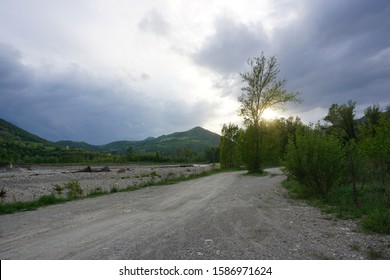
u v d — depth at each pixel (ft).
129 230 25.62
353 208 32.96
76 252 19.84
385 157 47.11
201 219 29.60
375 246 20.42
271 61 107.65
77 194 55.21
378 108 102.47
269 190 55.11
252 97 108.99
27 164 242.99
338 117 110.32
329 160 41.29
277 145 115.24
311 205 37.91
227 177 93.25
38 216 34.32
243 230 25.02
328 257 18.38
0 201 49.14
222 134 157.79
